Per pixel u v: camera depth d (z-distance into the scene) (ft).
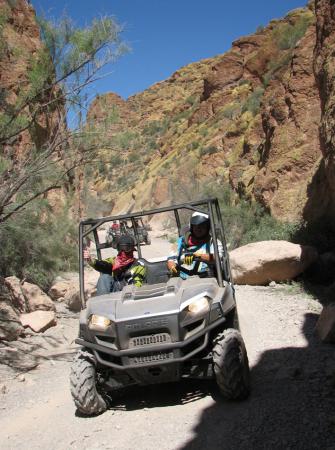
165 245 67.41
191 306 12.96
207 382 14.53
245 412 12.01
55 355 20.38
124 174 216.33
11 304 25.35
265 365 15.25
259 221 51.01
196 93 251.39
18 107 22.86
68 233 38.40
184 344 12.64
